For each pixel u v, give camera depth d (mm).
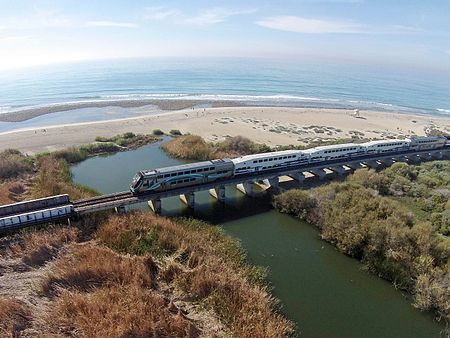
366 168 75688
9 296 32656
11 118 131125
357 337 32594
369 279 41594
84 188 63281
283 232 52500
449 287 35844
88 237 44844
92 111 144000
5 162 69625
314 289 39438
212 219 56188
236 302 34062
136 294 33031
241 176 63250
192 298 34781
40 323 29562
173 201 62375
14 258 39219
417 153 87375
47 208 48969
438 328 34125
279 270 42812
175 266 38125
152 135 104812
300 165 70062
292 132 115125
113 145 92312
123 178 73750
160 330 29516
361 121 139875
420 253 40906
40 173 68625
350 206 51250
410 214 49406
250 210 59656
